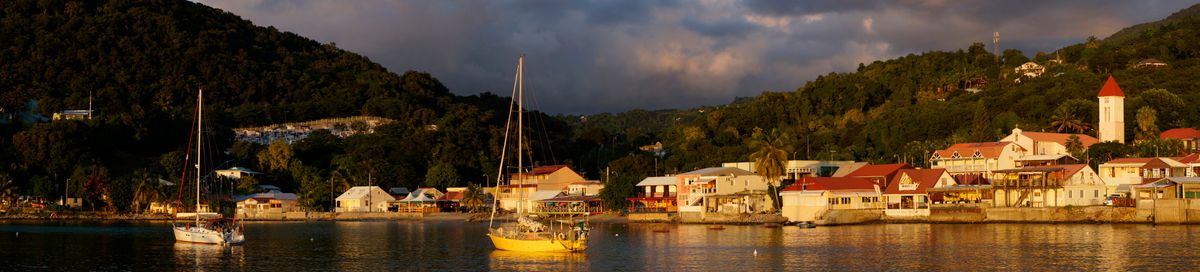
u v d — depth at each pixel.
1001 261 100.06
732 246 119.06
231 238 130.75
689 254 110.69
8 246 130.38
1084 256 102.69
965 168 179.75
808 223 152.62
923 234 132.12
